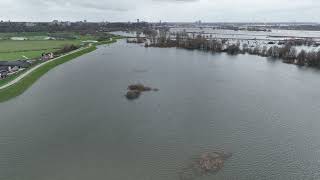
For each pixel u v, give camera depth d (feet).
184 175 190.60
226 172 194.90
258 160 210.18
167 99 341.41
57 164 203.21
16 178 187.42
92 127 262.88
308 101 340.80
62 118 284.00
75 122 274.16
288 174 194.49
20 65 508.53
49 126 265.34
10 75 434.71
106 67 531.91
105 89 382.42
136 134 248.93
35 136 245.45
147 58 645.51
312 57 574.97
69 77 451.53
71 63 577.02
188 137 243.81
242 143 234.58
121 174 191.72
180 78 442.91
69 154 216.33
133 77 448.65
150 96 352.28
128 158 210.59
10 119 282.15
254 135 249.34
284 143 236.22
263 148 227.40
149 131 254.68
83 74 472.44
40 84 410.11
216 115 293.23
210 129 260.01
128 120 279.08
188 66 546.26
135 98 344.49
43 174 191.72
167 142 234.79
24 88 383.45
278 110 309.83
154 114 294.66
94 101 334.44
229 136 246.68
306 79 452.35
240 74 479.00
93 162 205.67
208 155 214.07
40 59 574.56
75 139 239.71
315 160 212.02
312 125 271.90
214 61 614.75
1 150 222.28
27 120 279.49
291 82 430.61
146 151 220.43
